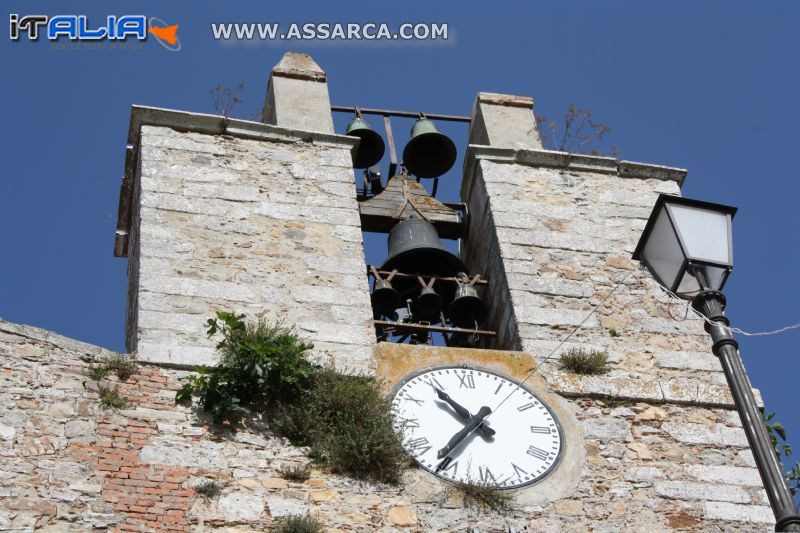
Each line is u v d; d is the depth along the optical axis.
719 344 11.23
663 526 14.13
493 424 14.84
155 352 14.61
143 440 13.66
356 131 18.92
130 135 17.64
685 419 15.34
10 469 12.94
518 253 17.02
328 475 13.81
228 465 13.66
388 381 15.07
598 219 17.72
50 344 14.16
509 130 19.02
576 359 15.71
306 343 15.26
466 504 13.85
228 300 15.51
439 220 18.27
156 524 12.93
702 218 12.06
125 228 18.53
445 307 17.56
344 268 16.28
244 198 16.80
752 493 14.60
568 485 14.33
